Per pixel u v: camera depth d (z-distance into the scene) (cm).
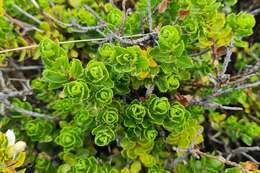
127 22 36
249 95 41
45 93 39
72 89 29
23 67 41
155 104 32
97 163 34
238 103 44
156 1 36
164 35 31
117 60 30
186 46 36
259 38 47
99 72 29
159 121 33
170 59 32
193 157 36
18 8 39
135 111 33
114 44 36
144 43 36
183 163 37
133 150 36
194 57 38
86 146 37
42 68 44
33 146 39
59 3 45
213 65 37
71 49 40
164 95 37
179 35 32
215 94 36
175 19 37
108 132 32
